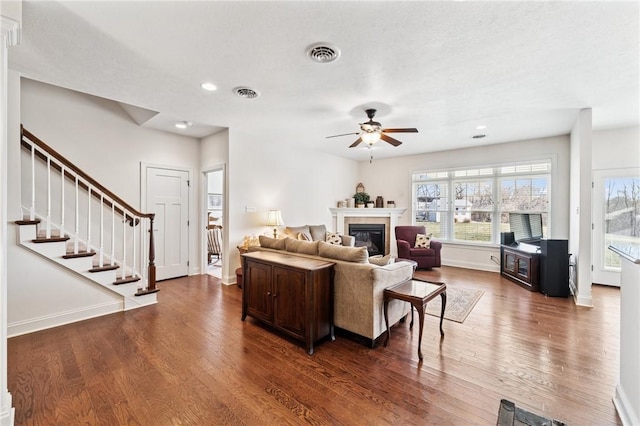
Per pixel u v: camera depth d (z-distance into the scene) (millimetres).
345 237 6012
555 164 5133
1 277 1580
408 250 5902
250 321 3273
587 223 3801
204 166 5371
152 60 2486
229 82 2920
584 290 3799
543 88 3074
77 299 3234
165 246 5066
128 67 2611
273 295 2947
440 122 4297
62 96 4000
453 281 5008
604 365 2363
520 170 5566
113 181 4445
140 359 2416
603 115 4027
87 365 2312
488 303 3879
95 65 2576
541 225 5172
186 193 5324
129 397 1935
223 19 1940
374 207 7273
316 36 2135
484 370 2295
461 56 2416
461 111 3799
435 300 3992
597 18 1920
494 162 5777
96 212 4266
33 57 2445
